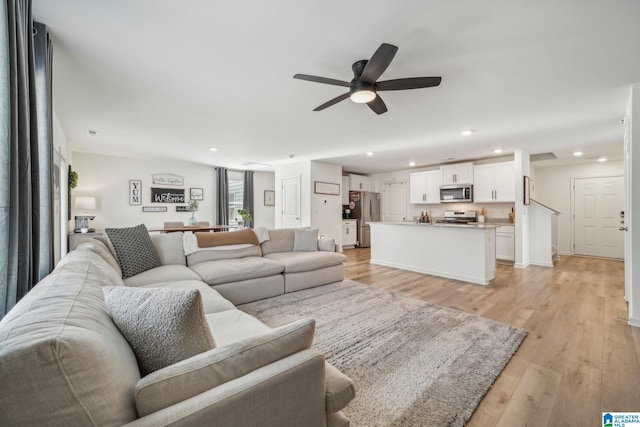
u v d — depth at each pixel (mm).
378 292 3641
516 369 1912
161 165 6699
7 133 1186
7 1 1187
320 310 2979
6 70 1180
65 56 2076
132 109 3162
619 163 6168
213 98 2848
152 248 2977
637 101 2506
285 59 2119
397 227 5266
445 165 6781
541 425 1422
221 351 848
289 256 3855
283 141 4664
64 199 4414
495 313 2928
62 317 755
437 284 4074
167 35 1828
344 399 1022
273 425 826
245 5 1550
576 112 3207
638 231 2568
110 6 1562
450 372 1859
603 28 1728
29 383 546
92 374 619
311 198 6617
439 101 2895
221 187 7570
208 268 3033
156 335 868
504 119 3467
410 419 1450
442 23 1693
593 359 2029
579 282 4207
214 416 716
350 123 3670
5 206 1181
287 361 899
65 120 3562
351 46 1946
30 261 1482
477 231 4168
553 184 6973
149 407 698
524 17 1634
